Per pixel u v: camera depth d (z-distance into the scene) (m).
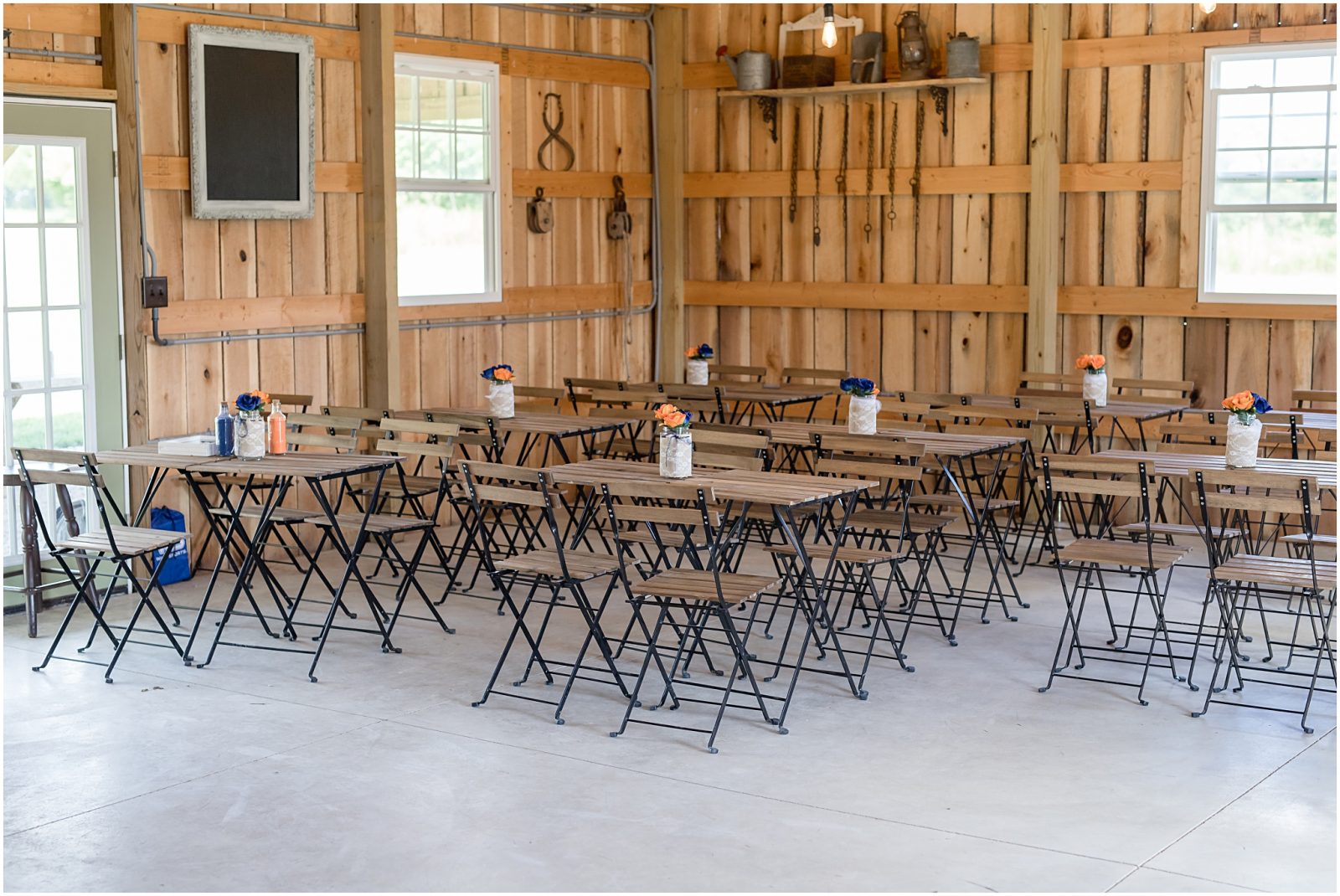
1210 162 9.20
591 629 5.66
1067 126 9.66
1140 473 5.91
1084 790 4.80
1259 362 9.13
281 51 8.32
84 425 7.53
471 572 8.17
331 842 4.38
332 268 8.85
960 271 10.16
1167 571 8.20
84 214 7.42
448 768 5.03
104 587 7.55
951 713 5.62
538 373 10.37
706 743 5.28
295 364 8.66
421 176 9.46
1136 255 9.52
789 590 7.52
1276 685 5.73
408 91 9.34
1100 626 6.95
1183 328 9.38
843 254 10.62
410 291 9.53
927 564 6.80
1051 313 9.67
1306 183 8.98
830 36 9.55
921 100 10.17
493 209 9.95
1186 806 4.65
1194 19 9.15
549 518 5.61
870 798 4.73
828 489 5.87
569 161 10.52
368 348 9.06
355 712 5.66
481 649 6.57
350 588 7.77
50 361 7.34
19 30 7.14
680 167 11.11
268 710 5.69
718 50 10.82
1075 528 8.86
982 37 9.91
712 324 11.20
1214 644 6.54
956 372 10.24
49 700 5.82
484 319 9.89
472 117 9.80
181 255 7.97
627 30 10.91
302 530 8.62
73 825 4.53
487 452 8.20
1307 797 4.73
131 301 7.66
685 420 6.09
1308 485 5.54
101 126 7.48
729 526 6.93
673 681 5.68
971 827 4.48
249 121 8.18
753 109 10.85
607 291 10.93
